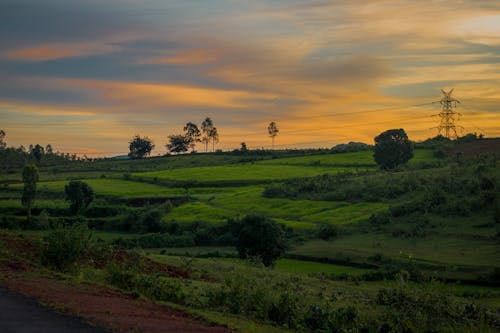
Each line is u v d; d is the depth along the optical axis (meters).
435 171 123.88
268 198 119.44
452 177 108.06
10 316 15.09
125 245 84.50
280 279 39.53
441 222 82.12
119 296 21.81
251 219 67.75
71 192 106.50
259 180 143.75
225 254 74.81
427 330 21.47
